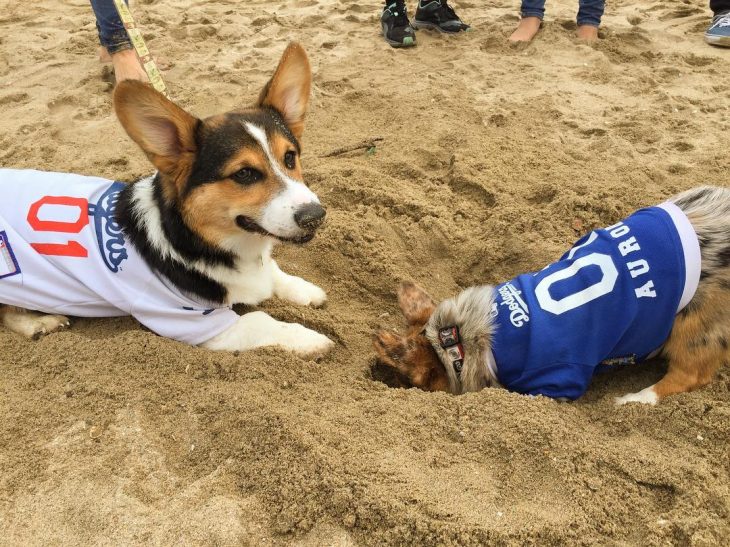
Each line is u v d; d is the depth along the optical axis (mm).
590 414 583
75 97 1257
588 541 448
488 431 533
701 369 597
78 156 1066
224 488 498
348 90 1274
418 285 786
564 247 801
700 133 1059
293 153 662
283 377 624
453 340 615
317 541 459
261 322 678
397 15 1473
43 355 641
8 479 512
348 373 655
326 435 523
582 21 1443
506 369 599
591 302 577
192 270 650
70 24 1694
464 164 983
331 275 829
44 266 664
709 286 579
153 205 651
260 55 1449
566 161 999
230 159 609
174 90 1271
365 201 937
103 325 704
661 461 499
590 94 1219
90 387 594
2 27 1704
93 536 469
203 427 551
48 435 552
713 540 438
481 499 477
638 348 595
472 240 851
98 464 521
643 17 1591
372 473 488
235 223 639
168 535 465
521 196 921
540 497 486
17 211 682
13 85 1327
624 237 599
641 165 976
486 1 1766
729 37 1364
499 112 1139
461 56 1404
